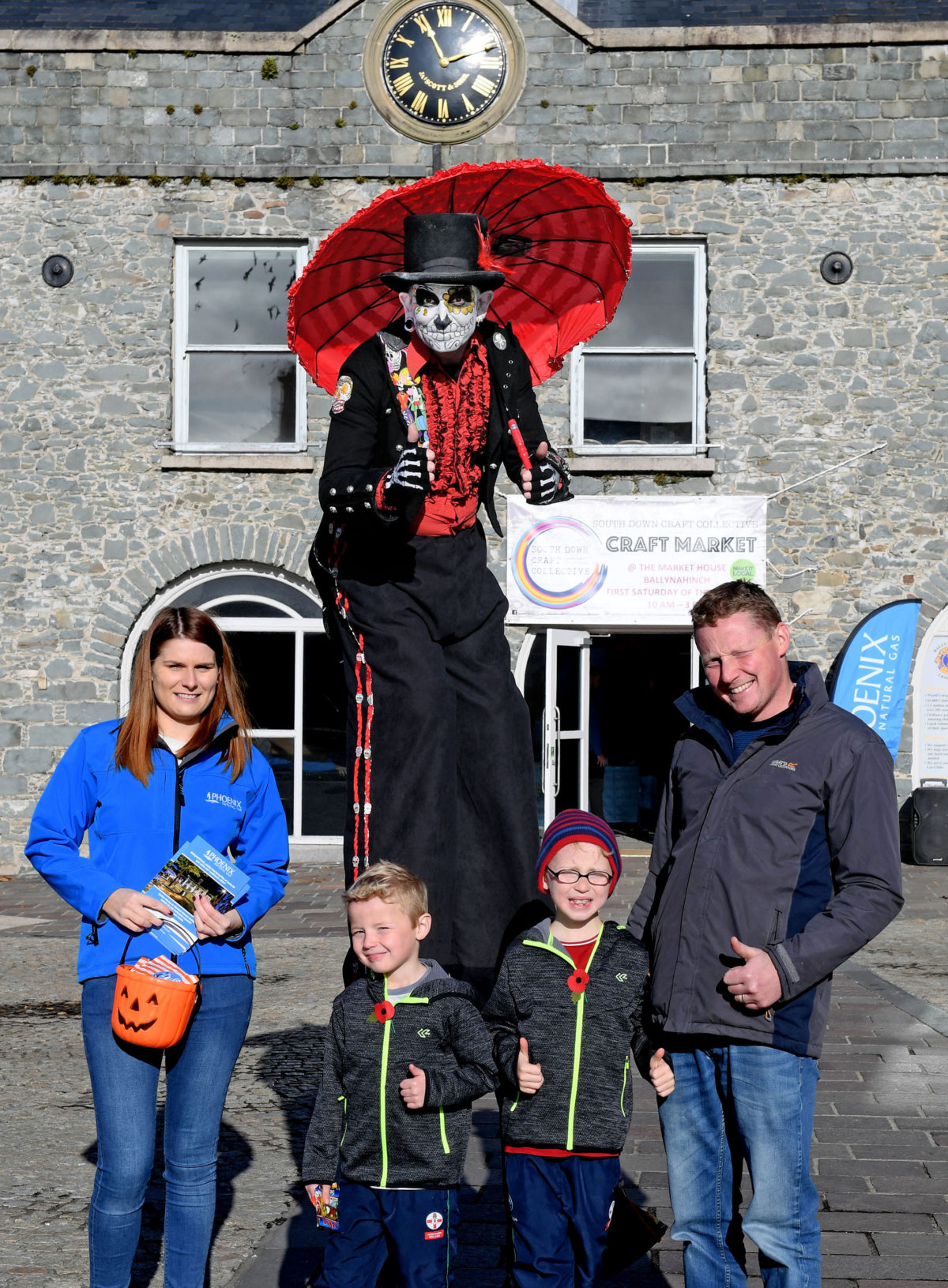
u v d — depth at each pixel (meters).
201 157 13.75
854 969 8.57
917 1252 4.05
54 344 13.72
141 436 13.67
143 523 13.66
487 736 3.51
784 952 2.94
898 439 13.59
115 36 13.65
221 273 13.91
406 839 3.42
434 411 3.50
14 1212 4.50
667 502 13.65
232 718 3.56
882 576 13.60
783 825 3.08
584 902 3.26
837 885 3.07
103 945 3.33
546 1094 3.21
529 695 13.96
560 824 3.31
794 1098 3.04
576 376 13.78
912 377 13.59
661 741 16.31
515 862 3.48
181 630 3.46
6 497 13.67
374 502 3.24
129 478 13.68
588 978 3.26
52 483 13.66
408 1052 3.24
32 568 13.66
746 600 3.17
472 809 3.52
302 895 11.92
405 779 3.43
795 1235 3.04
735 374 13.66
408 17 13.65
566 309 3.72
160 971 3.19
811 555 13.63
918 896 11.57
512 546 13.76
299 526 13.66
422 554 3.52
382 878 3.27
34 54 13.75
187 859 3.30
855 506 13.61
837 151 13.60
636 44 13.62
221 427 13.93
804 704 3.17
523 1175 3.25
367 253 3.55
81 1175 4.88
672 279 13.87
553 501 3.65
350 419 3.50
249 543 13.65
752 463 13.66
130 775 3.45
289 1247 4.14
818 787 3.08
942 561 13.58
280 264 13.91
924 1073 6.09
